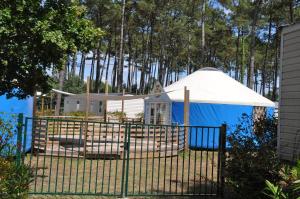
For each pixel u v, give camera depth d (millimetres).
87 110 19234
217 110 18109
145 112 20797
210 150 17031
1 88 8258
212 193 7812
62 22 7980
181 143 15125
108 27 54469
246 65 59906
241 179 6629
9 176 5453
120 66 41875
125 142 7430
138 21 53500
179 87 19562
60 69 8359
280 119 9344
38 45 7727
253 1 38062
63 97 41281
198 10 50500
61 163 11297
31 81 8336
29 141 12680
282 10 37094
